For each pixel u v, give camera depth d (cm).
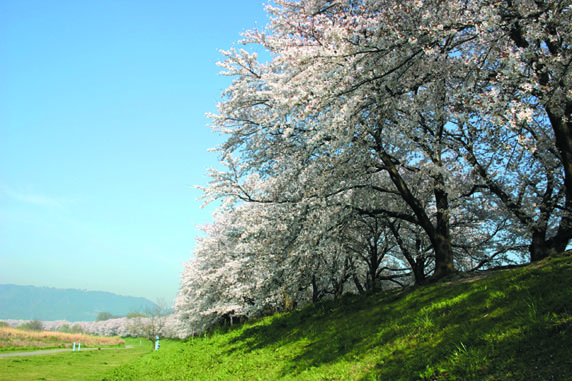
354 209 1249
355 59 848
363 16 997
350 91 883
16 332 7156
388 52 859
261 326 1762
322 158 1144
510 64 737
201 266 2984
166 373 1577
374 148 1155
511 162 1098
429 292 997
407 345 695
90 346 6862
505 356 496
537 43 923
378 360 690
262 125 1279
